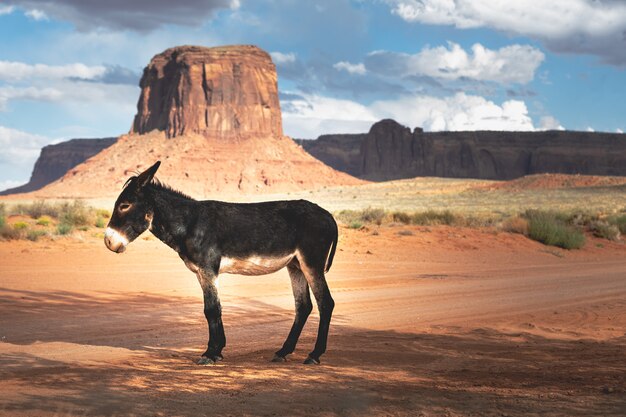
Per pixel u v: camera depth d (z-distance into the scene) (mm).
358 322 12852
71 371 7633
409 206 99000
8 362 8109
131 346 9742
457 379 7746
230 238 8625
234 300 15242
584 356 9656
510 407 6195
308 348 10070
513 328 12500
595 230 43938
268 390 6883
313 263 9016
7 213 36688
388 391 6902
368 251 28906
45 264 20953
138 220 8477
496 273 23656
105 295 15328
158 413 5766
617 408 6129
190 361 8711
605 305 15859
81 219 32969
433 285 19391
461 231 36844
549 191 125875
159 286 17359
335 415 5906
